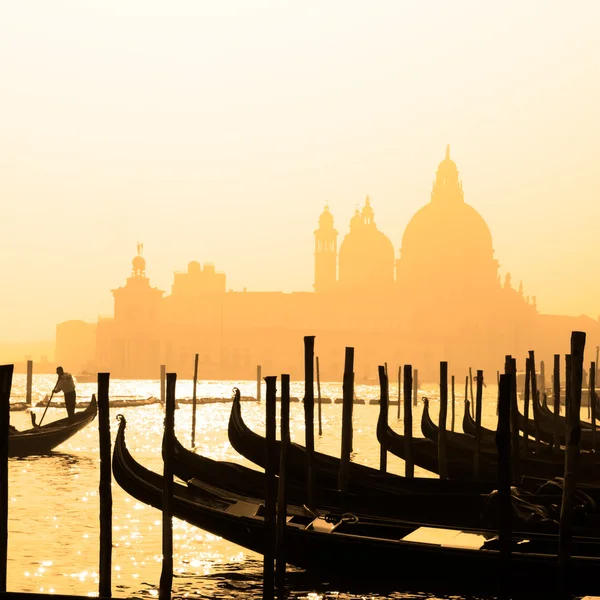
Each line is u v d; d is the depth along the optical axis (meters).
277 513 55.19
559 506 59.91
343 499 65.00
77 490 89.44
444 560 51.75
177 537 69.81
